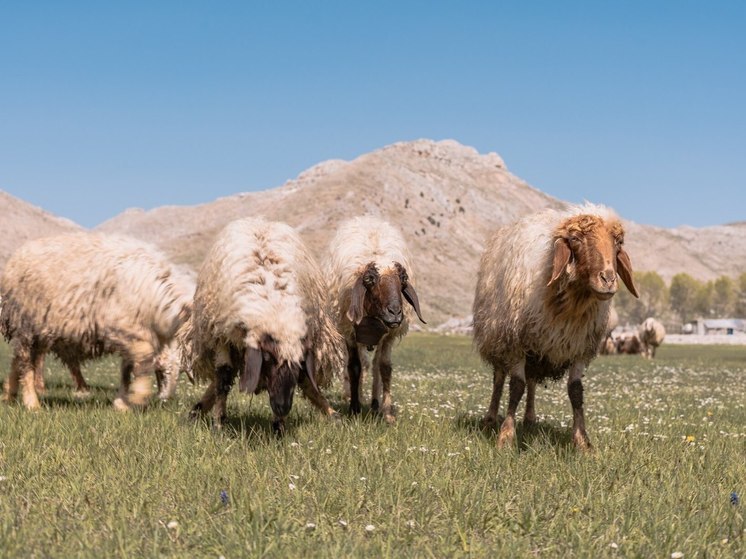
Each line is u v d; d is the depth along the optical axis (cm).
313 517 517
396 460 670
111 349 955
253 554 444
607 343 3744
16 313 980
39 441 717
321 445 723
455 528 501
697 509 563
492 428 904
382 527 505
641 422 980
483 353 885
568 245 712
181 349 864
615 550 479
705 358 3588
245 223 825
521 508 549
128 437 744
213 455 677
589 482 603
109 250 955
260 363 714
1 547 449
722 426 981
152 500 545
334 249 1026
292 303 748
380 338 957
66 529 487
